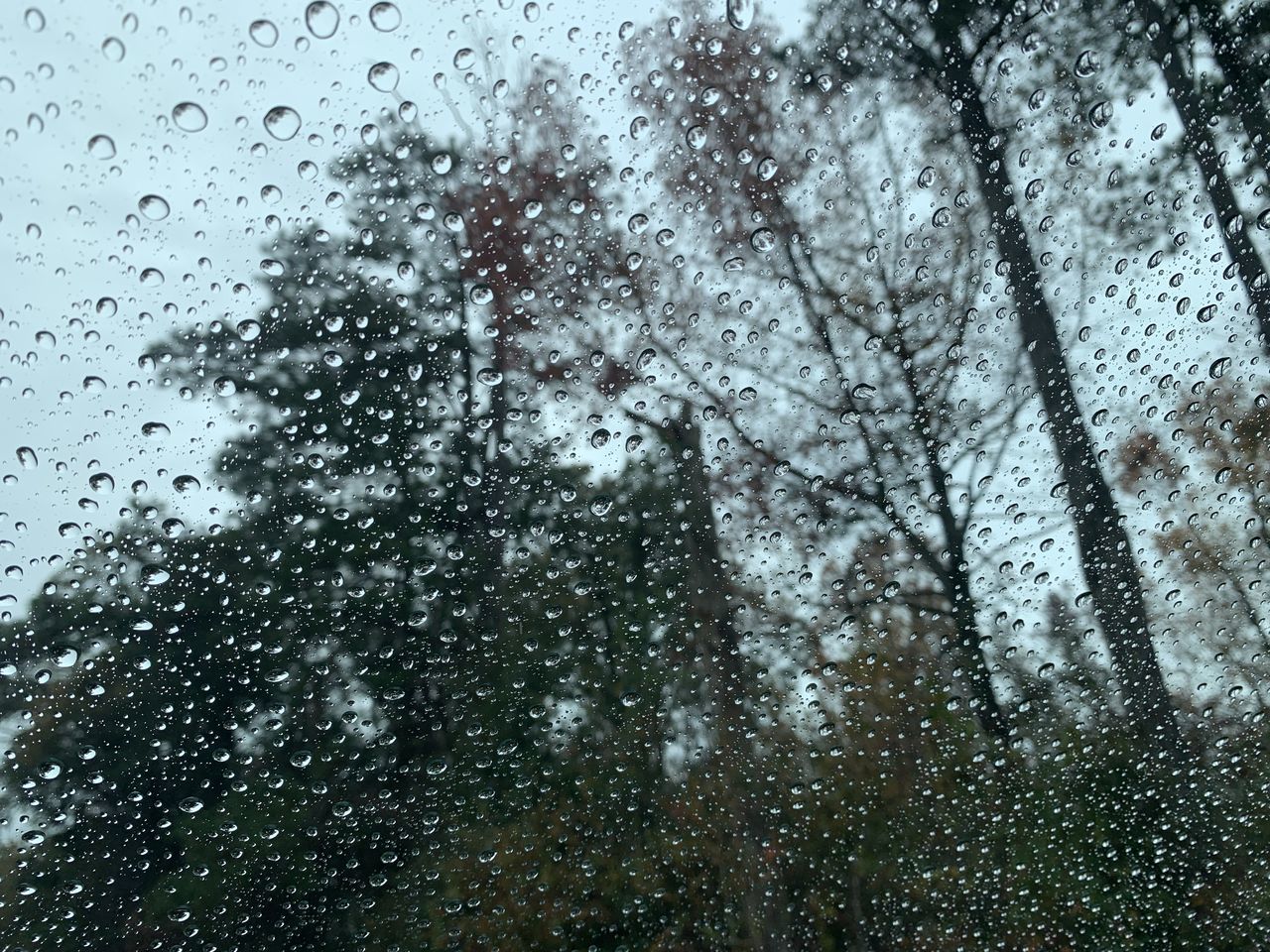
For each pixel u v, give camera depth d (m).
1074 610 2.54
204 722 1.93
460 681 2.18
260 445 2.04
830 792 2.31
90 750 1.83
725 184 2.43
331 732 2.03
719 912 2.09
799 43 2.37
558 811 2.12
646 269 2.45
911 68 2.45
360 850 1.96
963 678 2.46
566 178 2.28
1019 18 2.46
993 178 2.52
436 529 2.23
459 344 2.29
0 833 1.73
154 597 1.94
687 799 2.24
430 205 2.14
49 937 1.68
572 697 2.26
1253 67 2.52
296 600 2.07
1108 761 2.42
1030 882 2.23
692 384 2.51
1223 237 2.50
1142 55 2.50
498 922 1.94
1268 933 2.14
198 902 1.79
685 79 2.30
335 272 2.06
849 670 2.44
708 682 2.36
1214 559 2.55
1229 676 2.53
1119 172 2.50
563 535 2.36
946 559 2.54
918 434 2.58
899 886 2.20
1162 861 2.29
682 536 2.44
